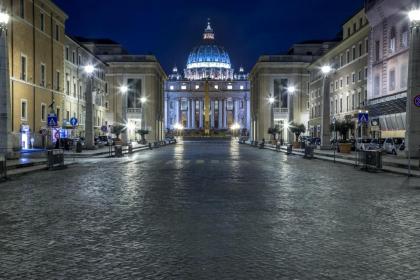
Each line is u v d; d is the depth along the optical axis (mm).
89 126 48156
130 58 109562
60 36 60938
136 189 16344
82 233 9203
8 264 7055
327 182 18844
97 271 6715
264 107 107688
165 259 7340
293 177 21078
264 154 46469
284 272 6660
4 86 28219
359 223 10211
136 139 107938
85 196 14516
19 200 13656
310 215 11203
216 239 8695
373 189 16438
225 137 159125
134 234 9117
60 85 60969
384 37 53594
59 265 7004
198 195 14734
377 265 7000
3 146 29000
